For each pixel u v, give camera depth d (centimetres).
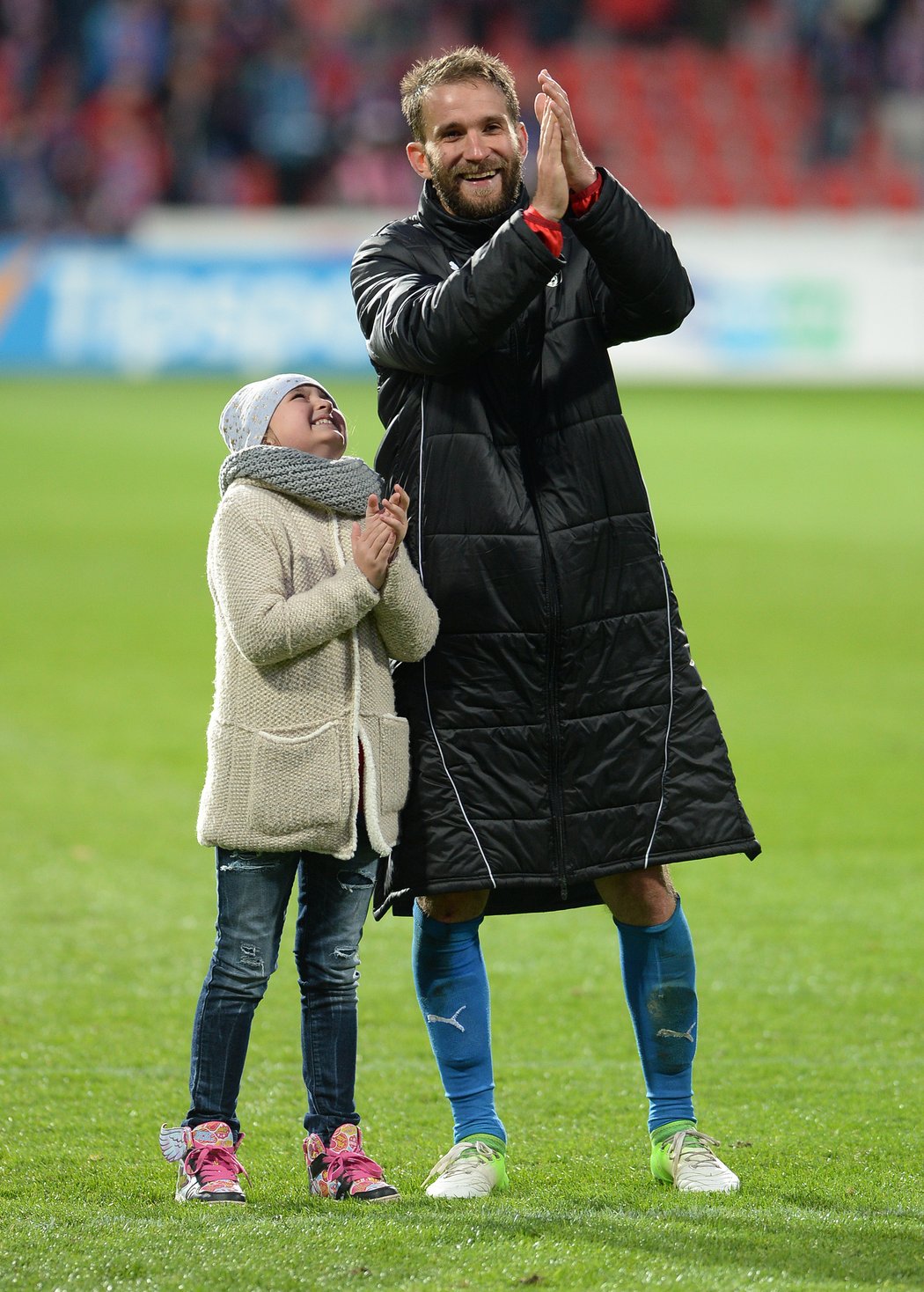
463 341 1188
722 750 1282
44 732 3100
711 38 12012
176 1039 1708
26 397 8312
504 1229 1092
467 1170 1248
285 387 1250
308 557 1214
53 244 9231
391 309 1238
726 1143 1405
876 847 2494
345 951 1240
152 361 9138
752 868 2400
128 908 2189
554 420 1275
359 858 1227
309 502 1217
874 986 1905
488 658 1262
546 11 11831
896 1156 1361
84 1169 1320
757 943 2067
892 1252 1049
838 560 5022
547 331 1278
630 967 1317
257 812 1193
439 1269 1002
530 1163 1352
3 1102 1506
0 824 2550
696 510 5831
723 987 1903
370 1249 1041
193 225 9244
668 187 11450
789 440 7331
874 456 6969
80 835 2511
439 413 1268
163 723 3188
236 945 1223
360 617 1194
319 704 1203
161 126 10788
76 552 4938
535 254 1168
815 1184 1282
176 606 4288
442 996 1302
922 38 11606
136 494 5909
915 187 11356
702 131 11644
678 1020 1306
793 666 3738
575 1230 1089
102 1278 988
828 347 9138
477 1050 1301
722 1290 964
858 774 2892
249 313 9125
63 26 11025
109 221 10388
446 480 1264
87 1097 1525
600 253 1231
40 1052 1658
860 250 9106
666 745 1270
